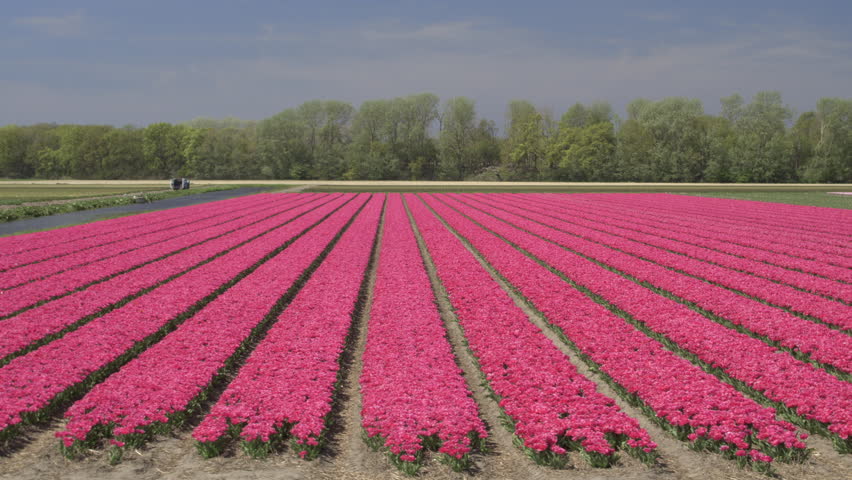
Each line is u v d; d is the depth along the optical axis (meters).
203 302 19.12
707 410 10.31
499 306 17.80
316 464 9.59
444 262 25.77
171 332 15.95
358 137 144.88
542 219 45.72
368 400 11.10
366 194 81.38
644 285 22.16
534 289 20.06
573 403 10.91
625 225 41.09
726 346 13.86
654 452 9.64
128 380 11.98
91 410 10.72
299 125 142.25
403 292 19.88
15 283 21.31
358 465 9.58
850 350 13.52
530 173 137.88
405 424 10.08
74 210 54.62
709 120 135.50
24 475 9.22
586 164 128.75
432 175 145.00
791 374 11.98
